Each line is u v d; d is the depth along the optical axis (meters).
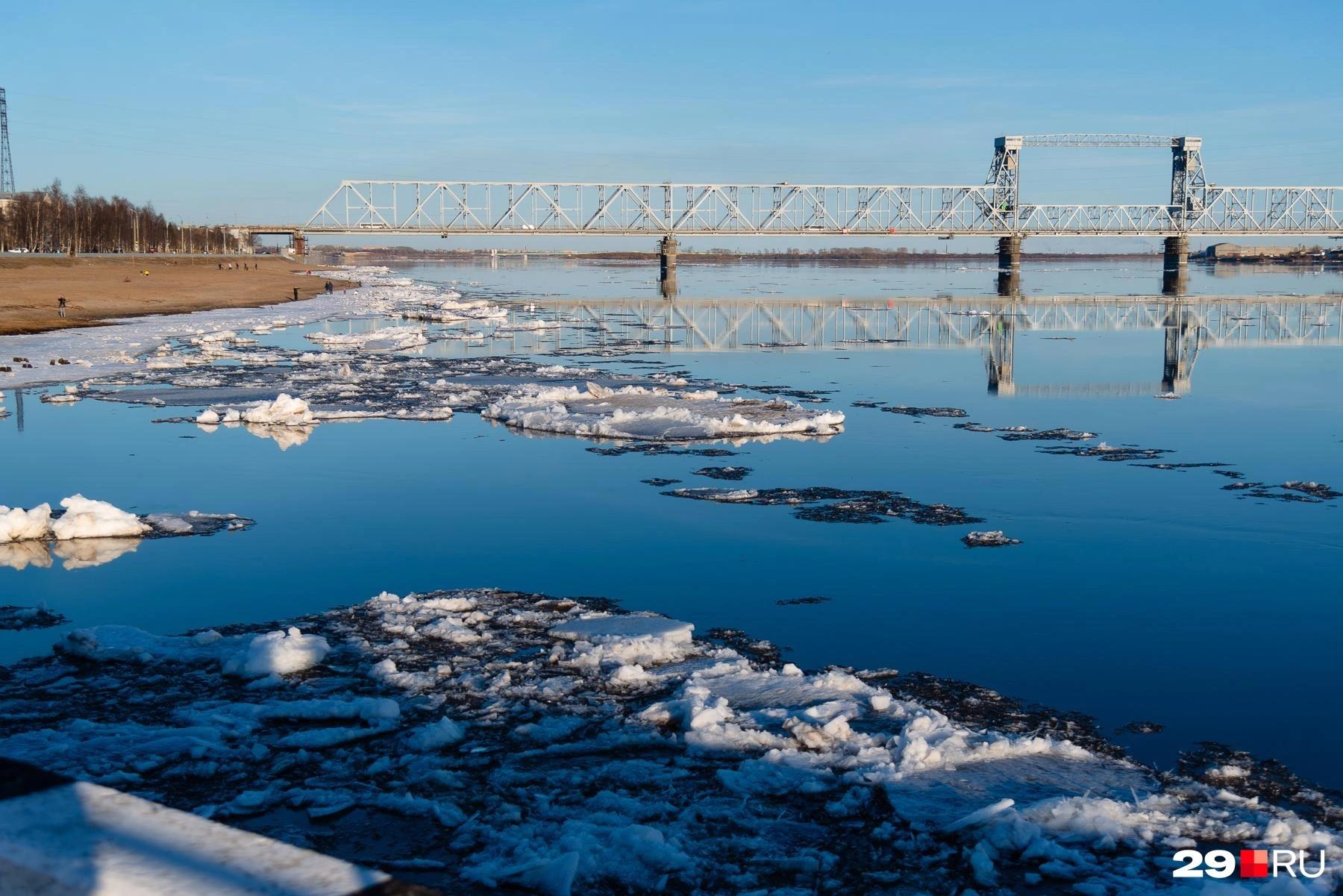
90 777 8.84
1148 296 99.62
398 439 27.23
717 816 8.41
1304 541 17.84
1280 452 25.88
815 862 7.67
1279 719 10.82
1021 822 8.09
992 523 19.05
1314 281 137.25
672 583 15.46
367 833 8.11
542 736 9.98
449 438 27.48
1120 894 7.27
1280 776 9.55
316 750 9.63
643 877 7.45
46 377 38.28
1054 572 16.08
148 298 81.06
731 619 13.93
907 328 67.19
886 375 42.78
